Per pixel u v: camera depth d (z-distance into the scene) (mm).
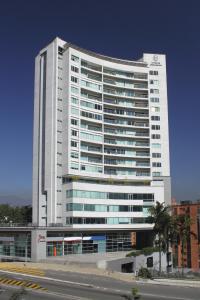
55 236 83938
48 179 97312
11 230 82500
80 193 93000
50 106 99250
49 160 97625
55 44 100125
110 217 97125
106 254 86688
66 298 31719
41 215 97812
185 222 72125
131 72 112688
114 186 99250
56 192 95625
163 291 35719
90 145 101312
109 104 105812
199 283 41531
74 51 99812
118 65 110312
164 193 114938
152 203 103562
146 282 41875
